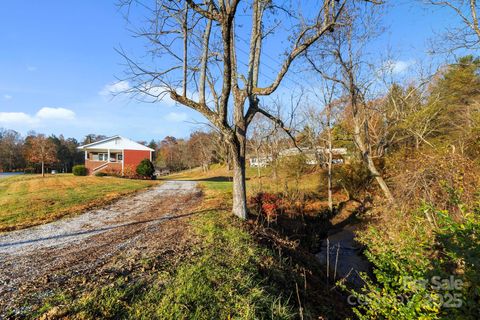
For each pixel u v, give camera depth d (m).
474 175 4.42
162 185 19.02
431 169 4.72
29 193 12.77
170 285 3.31
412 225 4.10
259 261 4.63
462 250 2.06
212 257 4.43
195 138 53.41
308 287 4.72
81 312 2.65
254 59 7.95
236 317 2.83
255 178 22.94
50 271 3.95
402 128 14.55
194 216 7.98
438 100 15.16
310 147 18.48
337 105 13.78
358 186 15.23
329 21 6.34
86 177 22.38
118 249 5.04
